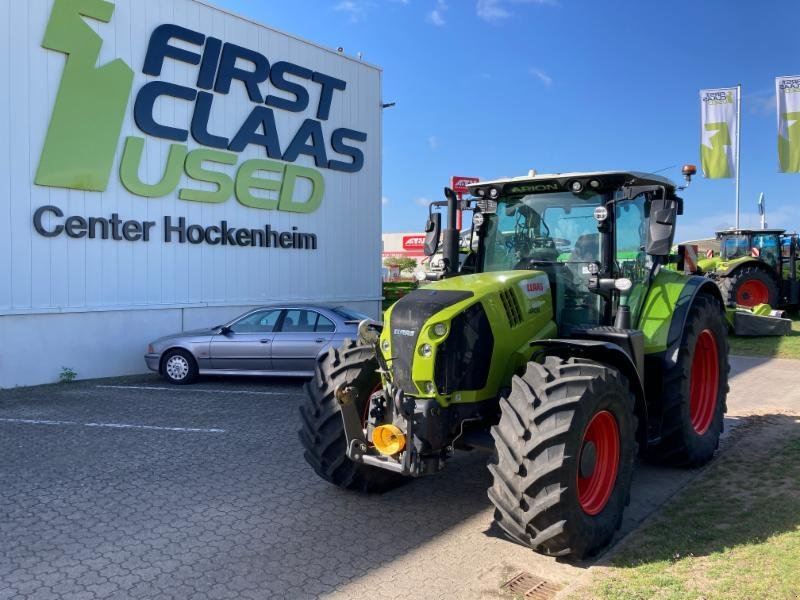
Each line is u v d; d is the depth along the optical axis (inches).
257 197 533.3
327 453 197.6
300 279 572.4
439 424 165.9
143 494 207.5
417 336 167.3
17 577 151.9
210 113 494.9
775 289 650.8
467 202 232.8
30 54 400.8
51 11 407.2
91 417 316.8
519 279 190.2
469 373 172.6
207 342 410.0
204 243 497.7
